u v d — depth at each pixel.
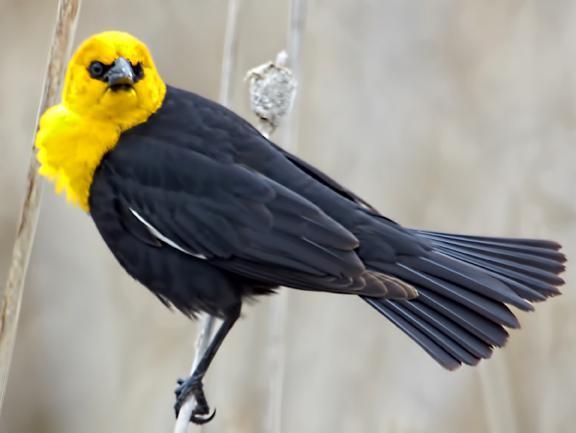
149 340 12.54
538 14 12.90
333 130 12.63
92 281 12.91
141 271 9.70
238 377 11.78
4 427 12.94
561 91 12.61
